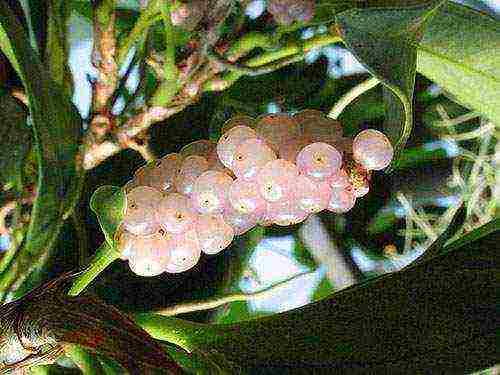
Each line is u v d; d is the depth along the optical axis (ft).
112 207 0.50
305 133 0.53
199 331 0.54
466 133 1.11
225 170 0.53
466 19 0.62
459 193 1.15
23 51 0.59
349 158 0.52
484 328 0.53
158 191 0.53
